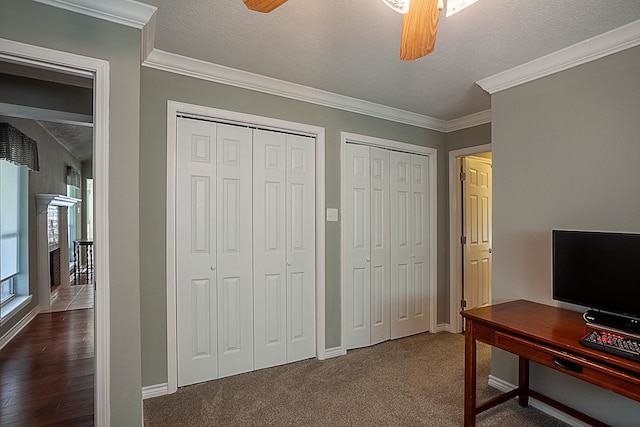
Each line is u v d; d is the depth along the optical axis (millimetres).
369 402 2203
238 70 2441
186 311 2391
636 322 1647
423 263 3660
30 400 2273
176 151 2373
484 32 1900
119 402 1640
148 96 2238
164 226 2287
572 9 1682
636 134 1806
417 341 3365
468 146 3580
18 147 3498
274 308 2740
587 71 2006
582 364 1433
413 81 2613
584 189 2012
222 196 2533
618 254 1699
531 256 2270
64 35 1561
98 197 1617
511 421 2020
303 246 2881
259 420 1993
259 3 1127
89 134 5379
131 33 1708
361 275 3197
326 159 2963
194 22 1836
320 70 2438
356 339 3150
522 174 2334
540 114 2238
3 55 1469
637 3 1622
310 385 2422
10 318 3459
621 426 1807
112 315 1635
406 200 3547
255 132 2678
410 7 1169
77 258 7160
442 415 2059
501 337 1759
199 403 2166
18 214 3928
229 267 2553
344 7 1689
